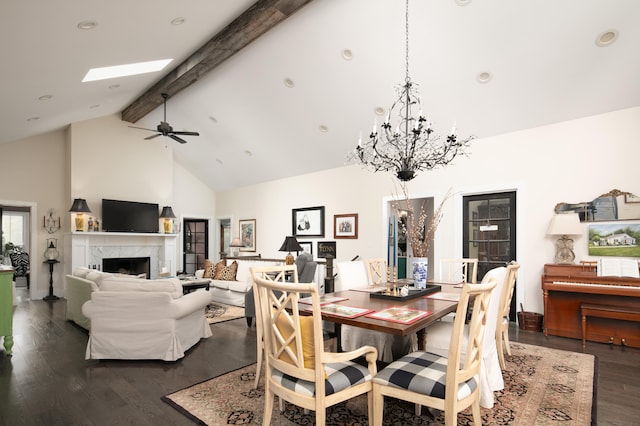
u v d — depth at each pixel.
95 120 7.08
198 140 7.59
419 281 3.01
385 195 5.92
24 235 9.88
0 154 6.38
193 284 5.61
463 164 4.98
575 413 2.25
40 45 3.03
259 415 2.25
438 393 1.66
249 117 6.21
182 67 5.04
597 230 3.96
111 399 2.48
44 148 6.86
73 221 6.61
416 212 6.90
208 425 2.13
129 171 7.52
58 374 2.93
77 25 2.88
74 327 4.52
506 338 3.23
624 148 3.86
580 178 4.11
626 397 2.48
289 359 1.82
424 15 3.59
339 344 2.79
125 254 7.32
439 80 4.24
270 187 8.00
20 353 3.48
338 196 6.64
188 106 6.57
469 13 3.44
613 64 3.52
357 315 2.09
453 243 5.07
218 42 4.25
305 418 2.22
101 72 4.39
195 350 3.54
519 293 4.47
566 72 3.72
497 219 4.80
